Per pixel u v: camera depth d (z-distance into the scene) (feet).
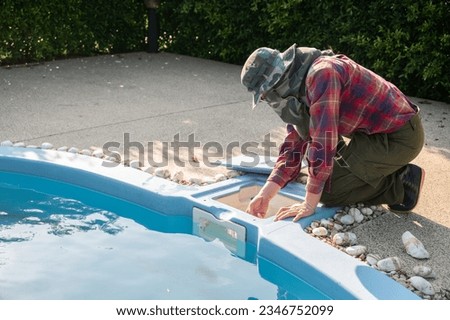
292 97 10.39
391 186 11.42
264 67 10.04
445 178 13.55
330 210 11.50
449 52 19.84
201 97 20.38
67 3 25.31
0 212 12.46
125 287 9.60
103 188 13.03
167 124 17.33
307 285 9.55
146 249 10.98
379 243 10.56
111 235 11.56
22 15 24.41
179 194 12.09
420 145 11.06
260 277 10.00
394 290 8.85
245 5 24.23
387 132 10.88
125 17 27.02
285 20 22.86
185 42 27.20
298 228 10.54
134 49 28.07
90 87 21.44
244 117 18.17
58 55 26.14
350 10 21.11
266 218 11.05
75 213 12.52
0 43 24.31
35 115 17.95
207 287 9.62
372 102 10.55
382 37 21.02
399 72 20.98
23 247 10.94
